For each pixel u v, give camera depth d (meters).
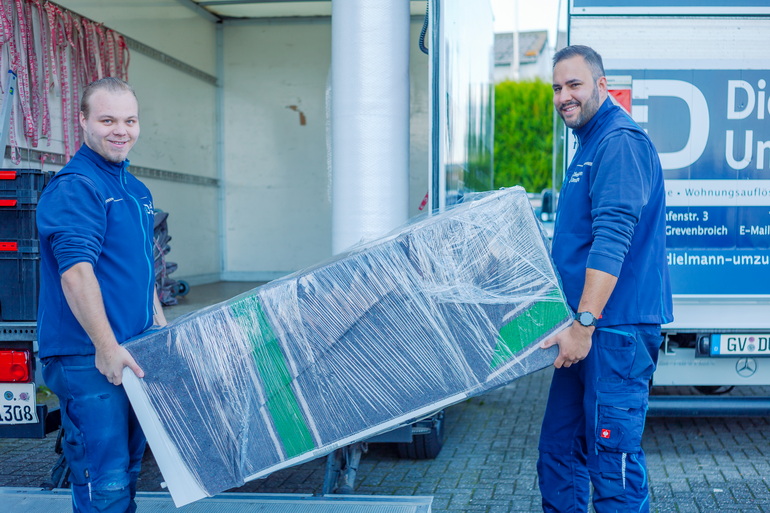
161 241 5.56
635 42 4.25
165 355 2.52
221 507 3.09
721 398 4.54
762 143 4.27
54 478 3.40
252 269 7.90
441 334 2.52
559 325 2.52
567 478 3.05
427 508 3.05
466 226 2.54
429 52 3.60
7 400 3.36
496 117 22.03
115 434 2.62
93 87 2.60
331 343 2.54
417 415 2.54
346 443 2.55
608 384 2.76
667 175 4.30
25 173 3.40
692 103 4.27
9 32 4.85
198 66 7.45
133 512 2.87
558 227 2.94
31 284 3.39
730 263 4.33
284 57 7.69
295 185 7.76
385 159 3.77
